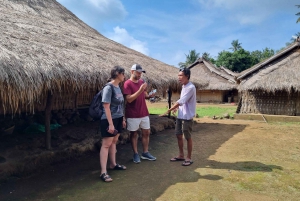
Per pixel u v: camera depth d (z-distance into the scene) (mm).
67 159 4270
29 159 3736
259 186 3189
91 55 4637
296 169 3840
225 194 2959
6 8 5582
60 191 3047
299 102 9945
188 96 3854
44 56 3410
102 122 3373
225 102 23844
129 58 6398
